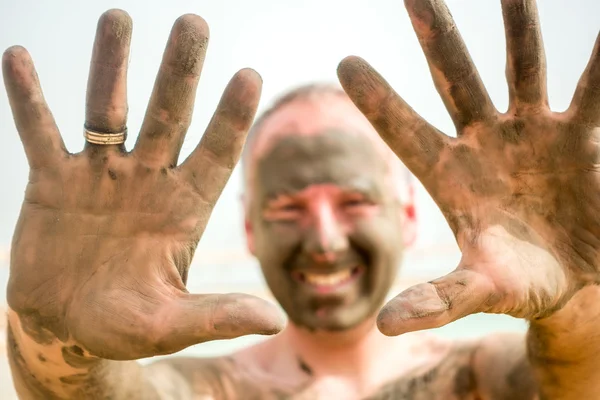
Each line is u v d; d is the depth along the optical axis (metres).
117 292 1.05
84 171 1.12
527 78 1.18
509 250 1.07
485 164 1.18
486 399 1.58
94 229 1.11
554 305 1.09
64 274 1.08
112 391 1.24
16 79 1.12
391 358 1.72
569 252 1.13
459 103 1.20
